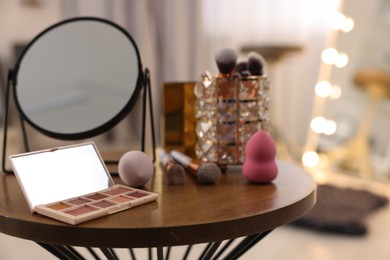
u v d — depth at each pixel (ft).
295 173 2.50
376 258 4.39
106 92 2.61
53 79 2.68
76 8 7.49
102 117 2.58
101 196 2.04
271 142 2.27
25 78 2.70
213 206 1.91
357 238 4.84
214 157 2.55
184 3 8.03
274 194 2.09
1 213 1.84
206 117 2.58
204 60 8.24
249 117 2.54
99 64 2.65
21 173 1.97
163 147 2.93
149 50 7.98
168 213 1.82
